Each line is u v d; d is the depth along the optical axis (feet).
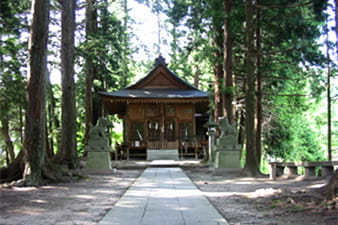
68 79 58.65
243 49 74.08
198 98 102.73
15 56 59.67
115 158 97.45
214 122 65.98
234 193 32.27
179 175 51.75
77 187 37.60
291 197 25.29
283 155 92.17
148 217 21.71
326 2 46.62
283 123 91.40
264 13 54.65
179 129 109.09
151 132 108.06
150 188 36.14
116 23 107.45
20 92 57.00
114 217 21.75
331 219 19.03
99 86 111.45
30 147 39.04
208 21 72.23
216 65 69.67
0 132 84.48
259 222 20.25
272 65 59.41
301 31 53.42
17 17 60.64
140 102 106.63
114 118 142.61
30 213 23.53
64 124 58.03
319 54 55.42
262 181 41.06
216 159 53.83
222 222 20.31
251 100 48.70
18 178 39.34
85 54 77.82
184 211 23.54
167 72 113.60
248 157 48.14
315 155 101.40
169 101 102.94
